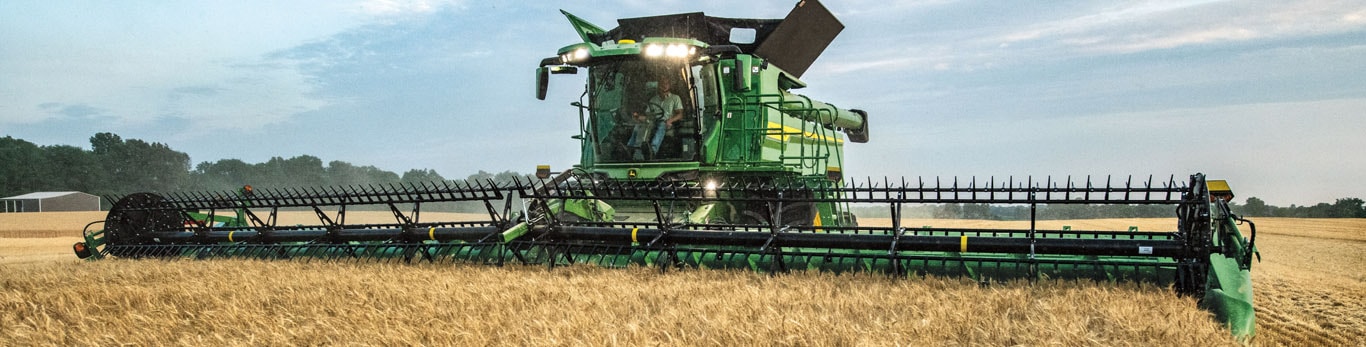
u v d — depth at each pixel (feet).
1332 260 50.57
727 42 42.86
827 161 45.68
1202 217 22.49
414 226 33.01
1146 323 17.81
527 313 19.62
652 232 29.12
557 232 30.40
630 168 37.52
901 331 17.20
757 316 19.12
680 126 36.76
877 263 26.40
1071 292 21.47
